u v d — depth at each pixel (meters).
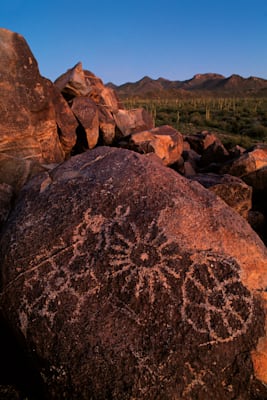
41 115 5.39
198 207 3.03
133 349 2.44
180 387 2.38
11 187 4.36
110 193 3.07
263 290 2.70
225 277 2.68
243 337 2.51
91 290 2.63
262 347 2.51
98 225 2.91
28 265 2.79
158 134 7.37
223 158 8.12
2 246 2.98
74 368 2.43
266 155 6.76
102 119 7.31
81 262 2.75
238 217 3.12
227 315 2.55
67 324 2.54
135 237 2.82
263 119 22.02
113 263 2.71
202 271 2.68
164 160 6.96
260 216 5.93
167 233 2.82
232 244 2.86
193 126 20.12
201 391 2.40
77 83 7.17
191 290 2.61
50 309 2.60
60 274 2.72
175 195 3.06
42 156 5.35
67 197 3.13
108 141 7.43
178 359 2.41
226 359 2.46
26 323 2.60
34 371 2.59
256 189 6.52
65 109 6.26
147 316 2.53
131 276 2.66
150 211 2.94
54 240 2.87
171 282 2.63
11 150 4.93
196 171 7.87
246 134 17.81
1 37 5.04
